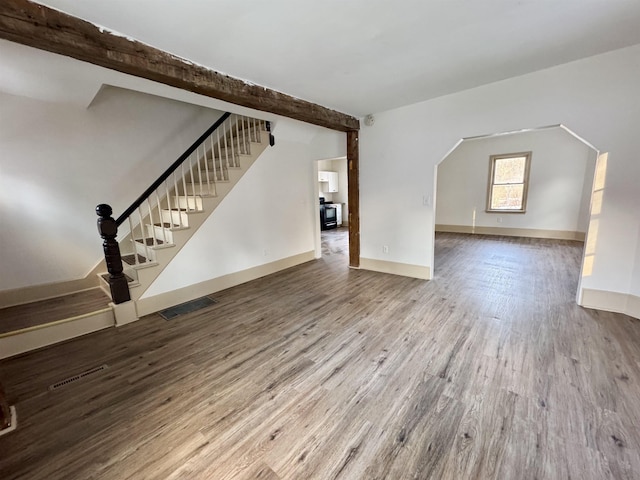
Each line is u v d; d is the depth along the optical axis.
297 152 5.04
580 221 6.38
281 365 2.28
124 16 1.77
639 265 2.75
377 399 1.88
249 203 4.32
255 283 4.30
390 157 4.23
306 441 1.58
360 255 4.87
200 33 1.98
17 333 2.53
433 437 1.57
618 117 2.65
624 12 1.91
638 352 2.26
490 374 2.08
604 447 1.47
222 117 4.40
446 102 3.59
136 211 4.02
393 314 3.11
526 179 6.88
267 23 1.88
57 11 1.69
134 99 3.87
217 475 1.40
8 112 2.98
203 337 2.75
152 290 3.32
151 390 2.03
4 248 3.09
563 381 1.97
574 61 2.75
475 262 5.04
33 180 3.20
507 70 2.88
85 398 1.97
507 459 1.43
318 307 3.36
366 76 2.83
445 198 8.15
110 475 1.42
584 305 3.11
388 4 1.73
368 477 1.37
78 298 3.34
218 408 1.84
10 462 1.50
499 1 1.75
